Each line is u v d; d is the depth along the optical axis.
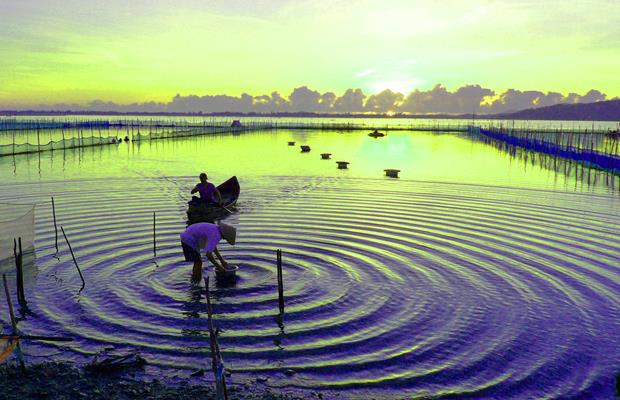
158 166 33.69
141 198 20.52
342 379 7.06
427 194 22.39
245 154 44.31
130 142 59.66
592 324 8.82
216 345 6.56
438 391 6.80
